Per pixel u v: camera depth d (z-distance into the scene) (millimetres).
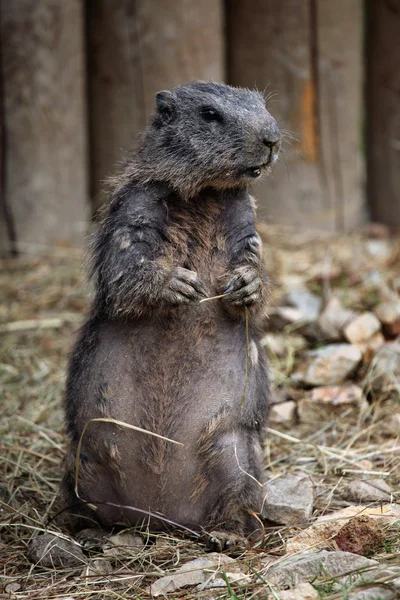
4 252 14328
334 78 14430
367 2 14922
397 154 15055
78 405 7508
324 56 14305
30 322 12398
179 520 7508
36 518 7883
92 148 14570
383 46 14820
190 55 13945
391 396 10008
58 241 14430
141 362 7340
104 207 7996
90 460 7480
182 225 7426
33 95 13930
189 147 7508
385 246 14008
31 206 14250
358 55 14594
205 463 7355
